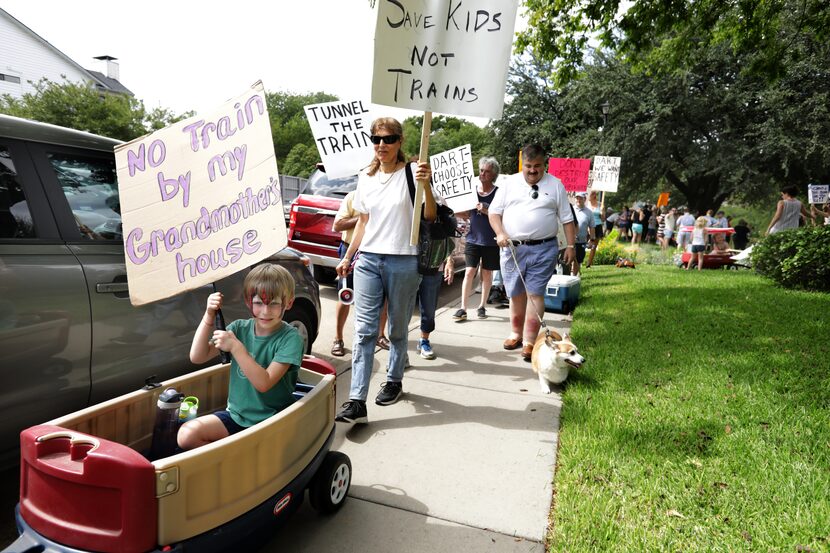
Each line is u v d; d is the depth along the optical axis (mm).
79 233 2805
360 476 3109
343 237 5141
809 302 7168
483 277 7004
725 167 23984
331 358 5348
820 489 2768
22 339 2443
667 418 3664
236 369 2482
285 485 2252
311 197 7965
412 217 3717
